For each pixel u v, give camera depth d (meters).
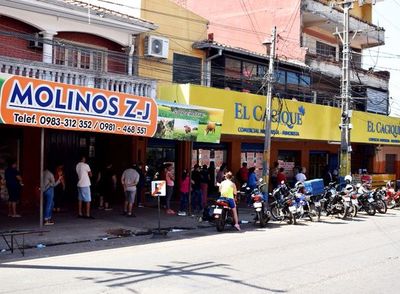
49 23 16.14
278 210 17.20
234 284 8.11
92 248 11.66
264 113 19.33
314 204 18.14
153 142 20.38
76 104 12.06
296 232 14.86
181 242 12.68
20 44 15.88
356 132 25.09
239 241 12.87
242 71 22.61
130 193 16.53
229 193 15.02
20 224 13.95
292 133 20.66
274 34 18.33
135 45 18.81
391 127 28.16
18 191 15.15
